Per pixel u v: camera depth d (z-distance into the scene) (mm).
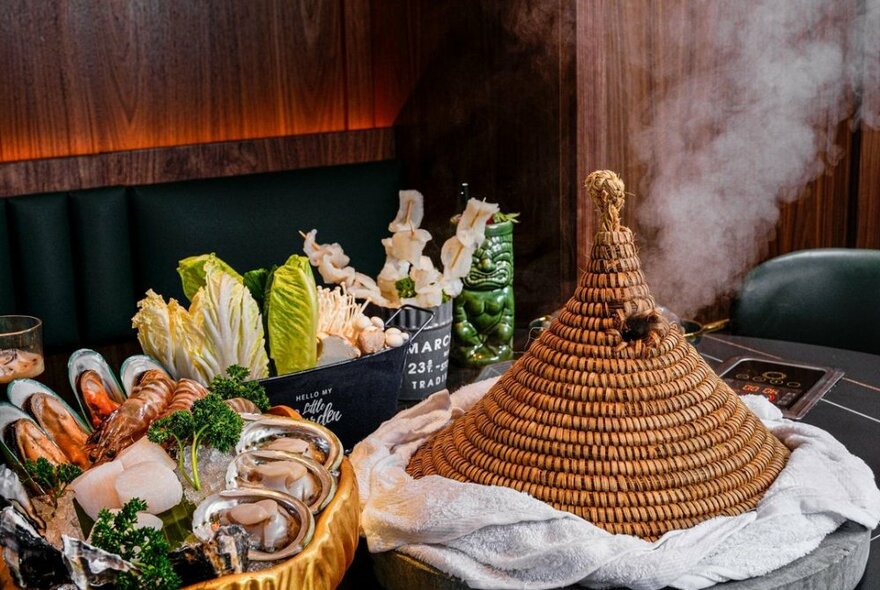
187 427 1021
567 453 1062
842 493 1086
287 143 3145
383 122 3346
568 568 971
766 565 992
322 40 3219
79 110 2834
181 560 854
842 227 3404
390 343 1460
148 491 960
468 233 1643
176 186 2838
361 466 1201
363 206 3121
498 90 2760
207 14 2996
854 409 1589
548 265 2674
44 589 820
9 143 2746
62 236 2693
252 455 1031
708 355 1900
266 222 2945
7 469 918
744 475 1085
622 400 1072
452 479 1126
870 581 1087
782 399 1624
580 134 2535
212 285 1333
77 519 977
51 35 2758
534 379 1122
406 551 1062
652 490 1043
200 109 3037
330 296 1507
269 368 1452
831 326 2326
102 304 2754
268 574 861
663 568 954
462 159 2951
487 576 1000
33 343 1668
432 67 3033
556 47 2529
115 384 1329
